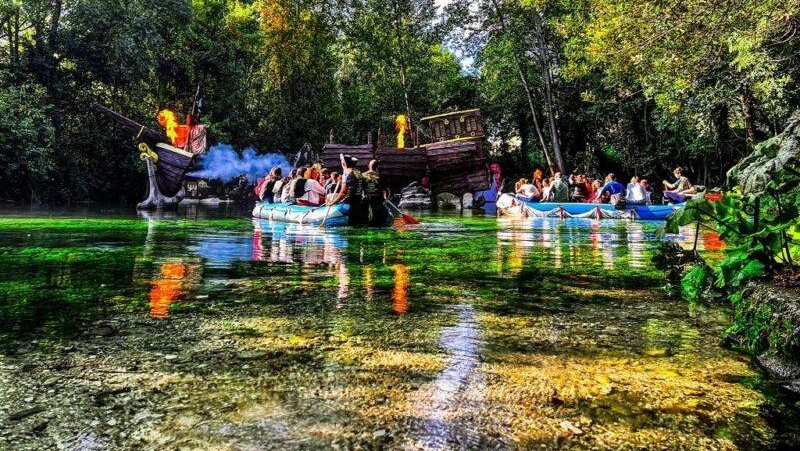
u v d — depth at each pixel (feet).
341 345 6.58
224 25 94.22
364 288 10.83
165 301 9.30
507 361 5.99
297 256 16.63
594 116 85.10
